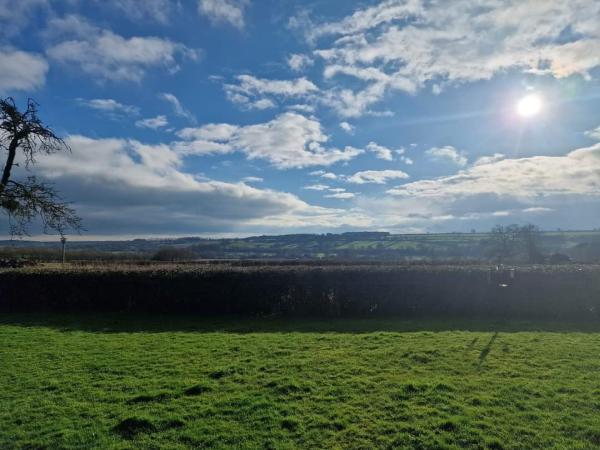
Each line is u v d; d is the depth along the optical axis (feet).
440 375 27.22
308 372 28.19
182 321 51.42
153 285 58.65
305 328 45.78
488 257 123.85
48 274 61.21
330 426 20.31
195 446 18.62
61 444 18.80
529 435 19.06
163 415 21.43
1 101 50.83
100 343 37.96
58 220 56.59
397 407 22.17
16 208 52.95
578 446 17.99
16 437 19.48
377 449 18.24
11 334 42.83
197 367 29.81
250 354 33.37
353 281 56.49
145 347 36.19
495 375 27.25
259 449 18.31
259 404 22.68
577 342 36.68
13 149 52.85
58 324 49.16
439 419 20.58
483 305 55.06
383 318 52.95
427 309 55.67
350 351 33.83
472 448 18.12
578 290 53.42
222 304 57.31
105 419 21.22
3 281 61.11
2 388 25.79
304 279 56.90
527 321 49.67
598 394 23.50
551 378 26.45
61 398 24.03
